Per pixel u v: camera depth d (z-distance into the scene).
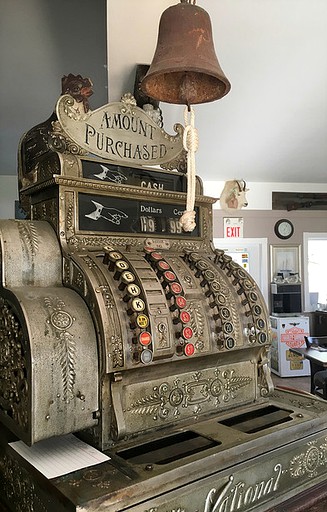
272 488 1.30
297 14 2.72
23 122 4.18
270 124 4.27
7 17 2.65
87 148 1.48
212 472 1.15
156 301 1.31
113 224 1.49
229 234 5.79
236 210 5.75
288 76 3.48
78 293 1.28
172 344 1.30
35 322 1.11
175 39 1.25
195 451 1.22
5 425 1.28
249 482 1.23
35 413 1.06
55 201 1.39
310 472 1.43
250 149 4.78
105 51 3.09
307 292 6.10
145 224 1.58
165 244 1.62
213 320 1.48
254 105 3.90
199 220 1.77
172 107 3.70
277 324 5.68
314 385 4.24
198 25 1.25
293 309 5.91
